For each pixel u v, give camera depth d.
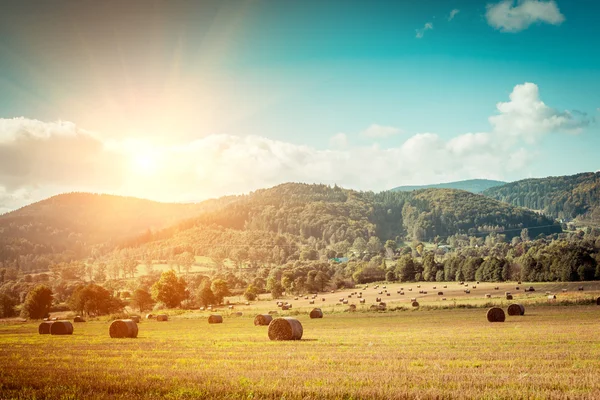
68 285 197.38
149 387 19.34
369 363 24.53
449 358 25.83
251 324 68.75
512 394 17.12
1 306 139.50
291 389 18.17
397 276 177.88
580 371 21.47
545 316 58.97
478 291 118.50
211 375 21.70
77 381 20.77
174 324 75.88
